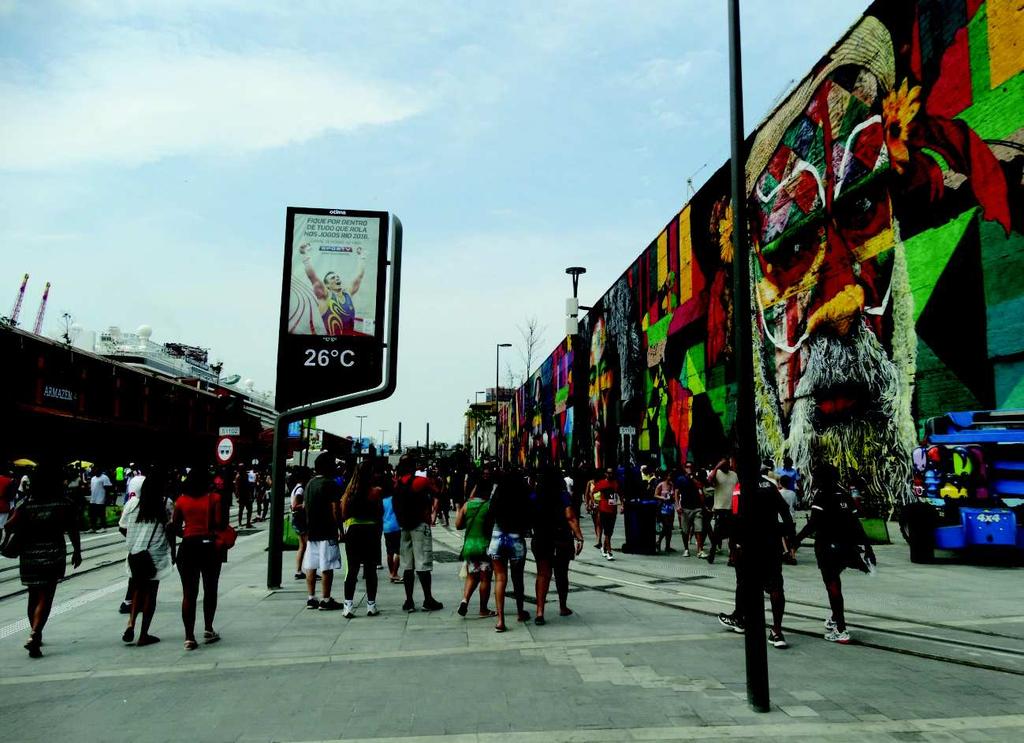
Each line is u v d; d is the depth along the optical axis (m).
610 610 8.52
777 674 5.67
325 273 11.53
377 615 8.46
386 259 11.73
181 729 4.59
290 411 10.95
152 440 44.50
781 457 20.34
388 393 11.23
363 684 5.55
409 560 8.88
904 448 15.09
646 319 31.88
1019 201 12.27
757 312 21.89
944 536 12.02
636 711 4.81
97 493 20.28
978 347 13.09
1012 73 12.46
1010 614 7.95
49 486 6.82
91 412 37.72
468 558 8.36
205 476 7.15
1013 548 11.95
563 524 8.15
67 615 8.57
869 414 16.33
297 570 11.69
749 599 4.87
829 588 6.83
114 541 17.41
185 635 7.20
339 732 4.50
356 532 8.43
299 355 11.26
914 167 14.91
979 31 13.17
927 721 4.56
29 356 31.45
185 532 6.97
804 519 18.02
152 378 46.38
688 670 5.81
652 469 23.05
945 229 14.02
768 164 21.28
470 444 115.19
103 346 74.19
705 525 14.02
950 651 6.35
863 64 16.67
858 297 16.78
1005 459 11.99
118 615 8.55
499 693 5.26
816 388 18.50
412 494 8.88
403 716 4.78
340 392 11.27
